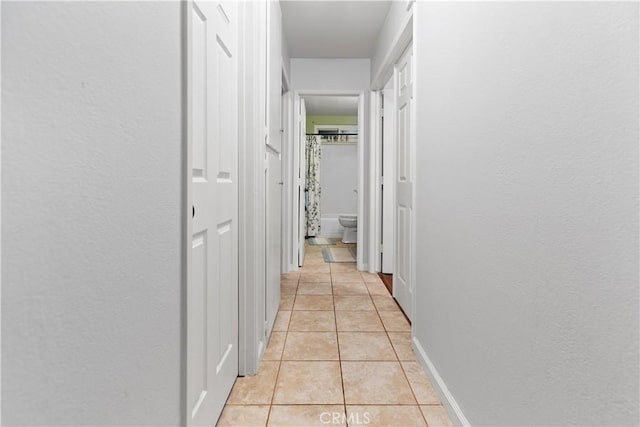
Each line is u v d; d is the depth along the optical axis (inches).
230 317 65.5
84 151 23.0
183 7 39.0
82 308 22.9
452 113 61.2
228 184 61.9
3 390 17.4
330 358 81.0
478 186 50.8
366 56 162.1
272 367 76.7
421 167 80.0
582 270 30.4
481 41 49.9
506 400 42.9
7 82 17.4
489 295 47.4
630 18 25.5
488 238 47.6
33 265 19.1
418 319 81.9
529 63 38.1
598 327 28.6
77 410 22.6
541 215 36.0
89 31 23.2
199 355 47.9
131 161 28.7
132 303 29.2
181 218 39.3
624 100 26.0
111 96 25.8
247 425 57.6
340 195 298.0
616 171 26.8
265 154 81.7
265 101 80.8
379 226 163.2
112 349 26.4
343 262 187.6
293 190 167.3
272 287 95.5
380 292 133.4
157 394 34.0
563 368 32.8
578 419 30.9
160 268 34.3
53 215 20.4
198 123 46.6
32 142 18.9
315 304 119.6
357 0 115.2
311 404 63.5
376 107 161.9
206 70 49.1
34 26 18.9
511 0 41.8
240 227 71.7
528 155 38.3
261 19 74.9
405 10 96.7
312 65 164.2
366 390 68.1
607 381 27.8
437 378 67.2
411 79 106.3
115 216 26.5
